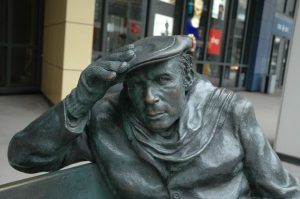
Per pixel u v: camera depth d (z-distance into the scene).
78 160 1.41
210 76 11.66
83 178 1.31
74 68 6.09
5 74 7.66
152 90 1.17
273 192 1.35
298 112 4.71
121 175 1.28
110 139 1.31
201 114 1.32
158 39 1.26
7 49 7.61
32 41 7.93
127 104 1.34
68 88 6.08
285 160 4.82
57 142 1.18
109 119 1.34
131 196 1.29
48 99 7.08
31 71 8.02
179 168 1.26
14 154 1.23
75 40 6.01
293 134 4.74
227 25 11.74
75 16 5.92
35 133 1.17
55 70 6.51
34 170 1.29
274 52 14.45
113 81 1.18
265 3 12.56
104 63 1.11
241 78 13.00
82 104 1.16
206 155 1.29
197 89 1.38
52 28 6.92
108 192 1.37
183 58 1.26
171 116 1.22
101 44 7.72
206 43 11.09
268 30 13.27
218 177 1.31
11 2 7.54
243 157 1.37
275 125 6.95
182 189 1.29
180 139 1.25
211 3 10.88
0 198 1.10
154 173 1.28
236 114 1.36
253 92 13.12
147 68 1.17
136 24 8.61
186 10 10.12
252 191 1.42
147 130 1.27
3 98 7.25
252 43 12.92
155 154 1.25
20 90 7.87
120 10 8.15
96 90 1.15
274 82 13.36
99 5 7.53
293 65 4.70
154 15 9.05
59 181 1.24
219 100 1.38
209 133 1.31
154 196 1.28
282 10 14.23
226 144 1.33
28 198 1.17
